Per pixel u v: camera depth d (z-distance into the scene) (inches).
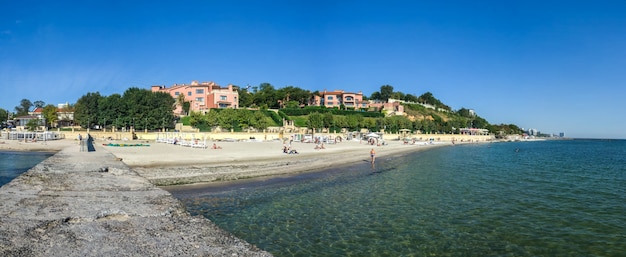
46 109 4566.9
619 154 3348.9
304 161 1771.7
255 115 4392.2
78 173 960.9
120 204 613.9
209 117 4175.7
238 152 2170.3
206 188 950.4
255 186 1006.4
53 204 587.8
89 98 3966.5
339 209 758.5
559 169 1749.5
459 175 1412.4
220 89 5467.5
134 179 906.7
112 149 2116.1
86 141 1856.5
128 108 3946.9
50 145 2591.0
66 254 379.6
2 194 649.6
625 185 1216.2
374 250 526.3
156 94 4650.6
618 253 548.4
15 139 3211.1
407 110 7623.0
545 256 530.9
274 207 753.6
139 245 421.4
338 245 540.1
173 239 451.8
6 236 421.4
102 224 497.0
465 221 699.4
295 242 544.4
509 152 3366.1
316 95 6747.1
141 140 3496.6
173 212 584.7
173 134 3693.4
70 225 482.9
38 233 440.8
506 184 1191.6
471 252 535.2
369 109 6619.1
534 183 1229.7
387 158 2272.4
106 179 882.1
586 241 601.9
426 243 565.6
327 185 1070.4
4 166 1466.5
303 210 738.2
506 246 566.6
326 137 3939.5
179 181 1028.5
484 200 906.7
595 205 881.5
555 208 837.8
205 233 487.2
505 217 740.7
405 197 915.4
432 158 2367.1
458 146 4677.7
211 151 2187.5
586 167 1878.7
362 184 1114.7
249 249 436.1
